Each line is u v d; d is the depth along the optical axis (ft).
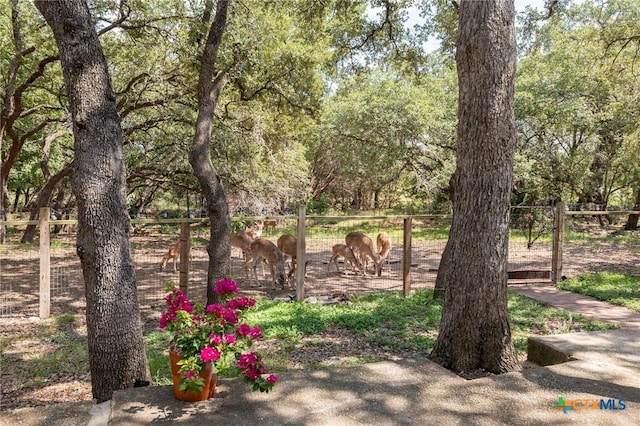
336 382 11.89
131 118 52.70
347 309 24.34
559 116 61.31
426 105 62.44
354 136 65.46
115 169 12.12
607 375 12.50
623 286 29.73
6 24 42.63
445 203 79.15
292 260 31.53
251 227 46.75
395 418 10.08
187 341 10.35
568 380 12.16
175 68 38.88
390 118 61.36
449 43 33.30
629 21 40.27
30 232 51.57
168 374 15.62
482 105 13.05
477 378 12.46
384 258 37.22
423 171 66.49
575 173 68.59
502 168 13.21
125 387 12.01
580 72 57.52
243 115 42.98
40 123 53.67
